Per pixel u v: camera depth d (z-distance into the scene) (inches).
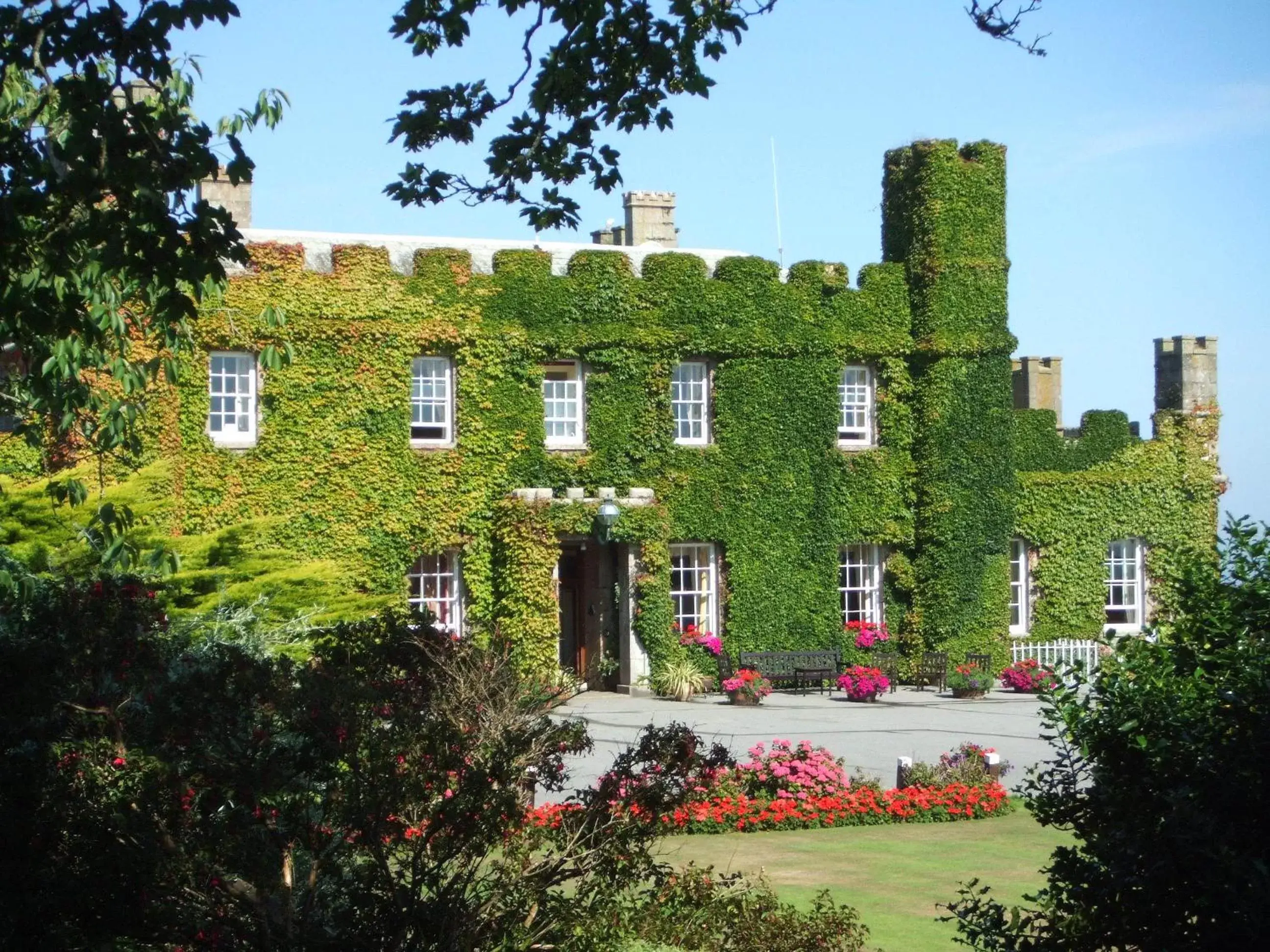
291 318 1204.5
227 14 358.9
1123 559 1563.7
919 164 1429.6
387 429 1238.3
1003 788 761.0
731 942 401.4
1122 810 297.1
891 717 1111.6
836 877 579.2
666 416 1337.4
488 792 342.3
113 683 361.7
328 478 1216.8
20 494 725.3
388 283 1242.6
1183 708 290.2
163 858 334.3
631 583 1294.3
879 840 661.9
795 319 1387.8
